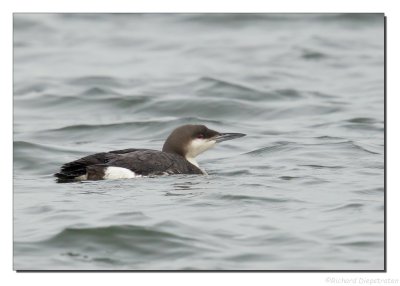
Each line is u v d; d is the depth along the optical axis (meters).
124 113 21.59
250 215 12.23
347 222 11.92
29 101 22.55
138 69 26.34
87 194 13.20
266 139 18.22
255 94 22.69
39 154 16.80
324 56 27.53
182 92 23.09
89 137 19.03
